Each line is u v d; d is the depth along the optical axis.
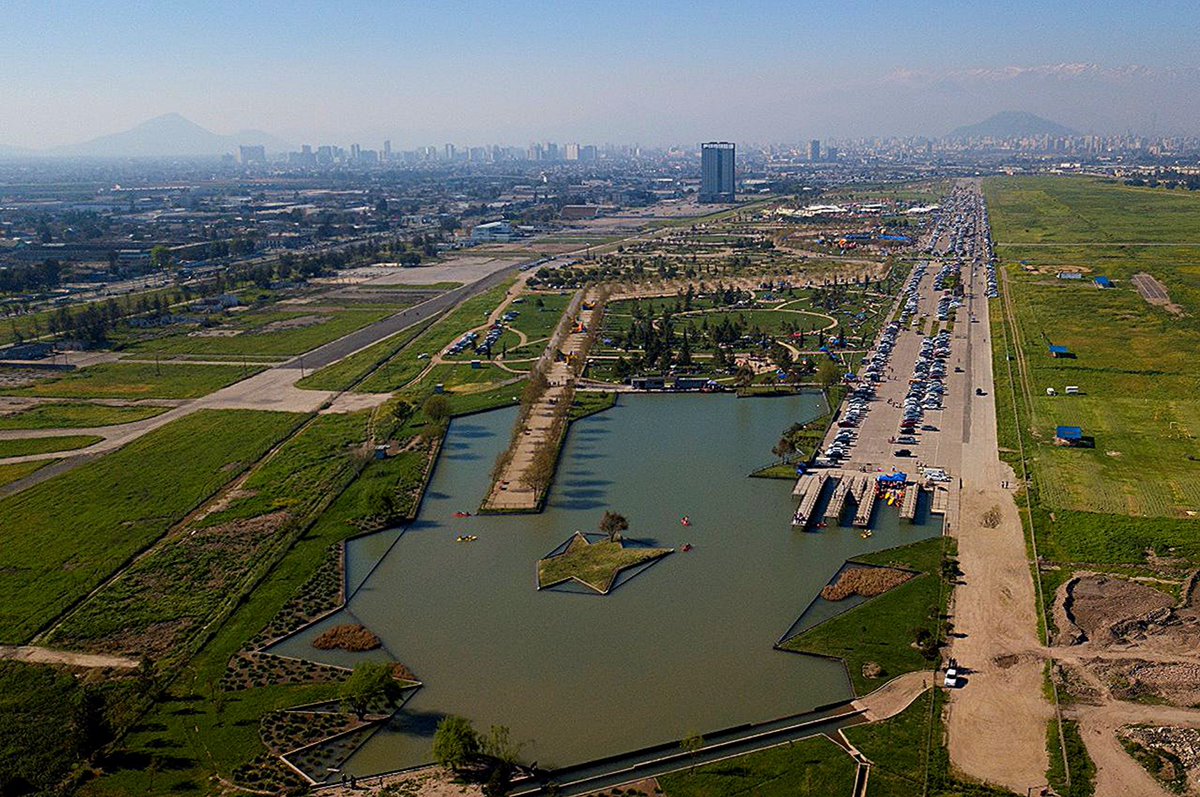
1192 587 104.94
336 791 77.06
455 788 77.31
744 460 157.88
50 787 77.31
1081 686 87.62
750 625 103.25
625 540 126.44
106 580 114.88
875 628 100.38
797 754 79.94
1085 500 130.75
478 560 121.62
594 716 87.06
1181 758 76.50
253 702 89.38
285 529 128.00
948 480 141.62
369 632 102.44
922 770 76.94
